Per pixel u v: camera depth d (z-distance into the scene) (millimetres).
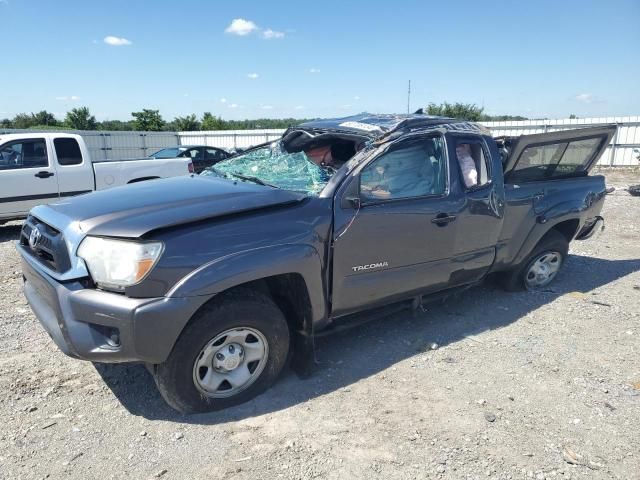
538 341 4277
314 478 2623
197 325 2898
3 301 5027
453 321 4652
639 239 8086
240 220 3068
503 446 2904
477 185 4254
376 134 3828
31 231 3416
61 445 2832
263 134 29562
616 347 4199
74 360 3799
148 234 2793
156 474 2627
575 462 2787
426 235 3895
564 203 5047
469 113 30484
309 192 3520
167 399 3014
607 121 22000
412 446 2885
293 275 3273
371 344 4164
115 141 28734
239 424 3055
